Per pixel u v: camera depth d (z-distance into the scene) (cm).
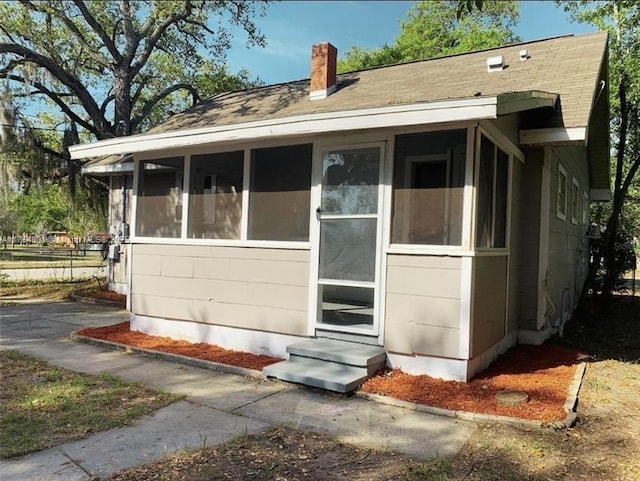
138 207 736
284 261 596
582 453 343
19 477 297
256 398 459
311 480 299
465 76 705
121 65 1485
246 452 338
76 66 1538
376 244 534
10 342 691
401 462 326
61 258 2673
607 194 1382
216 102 959
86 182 1441
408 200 516
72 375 521
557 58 709
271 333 604
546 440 365
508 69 707
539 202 682
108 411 414
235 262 635
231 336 637
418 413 421
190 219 680
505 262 612
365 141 542
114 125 1510
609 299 1126
